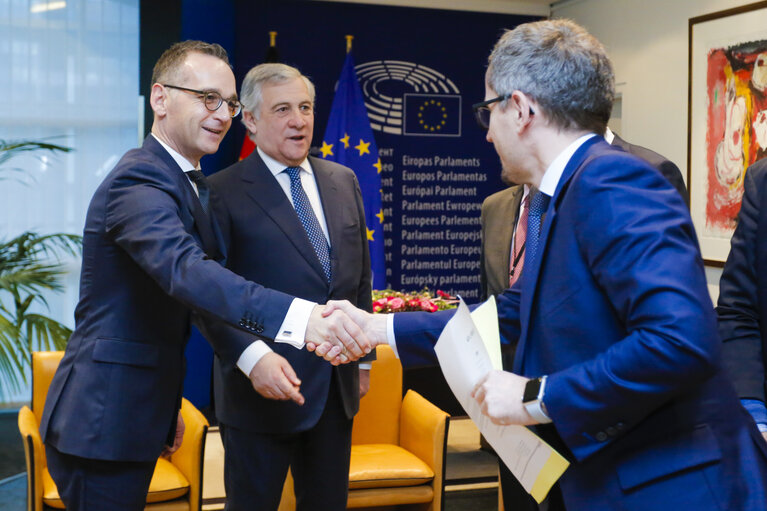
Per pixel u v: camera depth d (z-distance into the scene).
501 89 1.52
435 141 7.30
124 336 2.12
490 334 1.59
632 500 1.35
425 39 7.20
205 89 2.23
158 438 2.17
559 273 1.42
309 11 6.92
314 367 2.70
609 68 1.52
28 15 6.17
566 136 1.50
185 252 2.00
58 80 6.24
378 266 6.47
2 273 5.01
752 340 1.94
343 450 2.80
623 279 1.30
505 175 1.61
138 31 6.31
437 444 3.45
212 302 1.97
